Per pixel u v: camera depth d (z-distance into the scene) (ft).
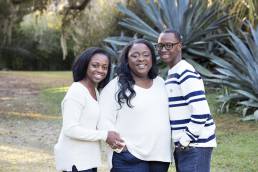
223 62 33.09
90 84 11.52
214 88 38.27
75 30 60.59
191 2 40.70
